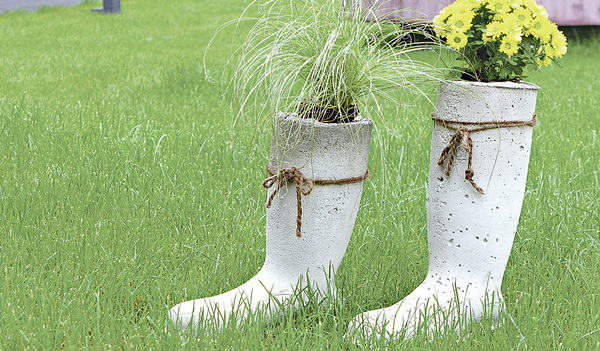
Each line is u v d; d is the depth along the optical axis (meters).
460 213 2.39
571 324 2.40
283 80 2.34
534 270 2.56
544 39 2.36
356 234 2.67
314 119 2.35
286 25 2.36
